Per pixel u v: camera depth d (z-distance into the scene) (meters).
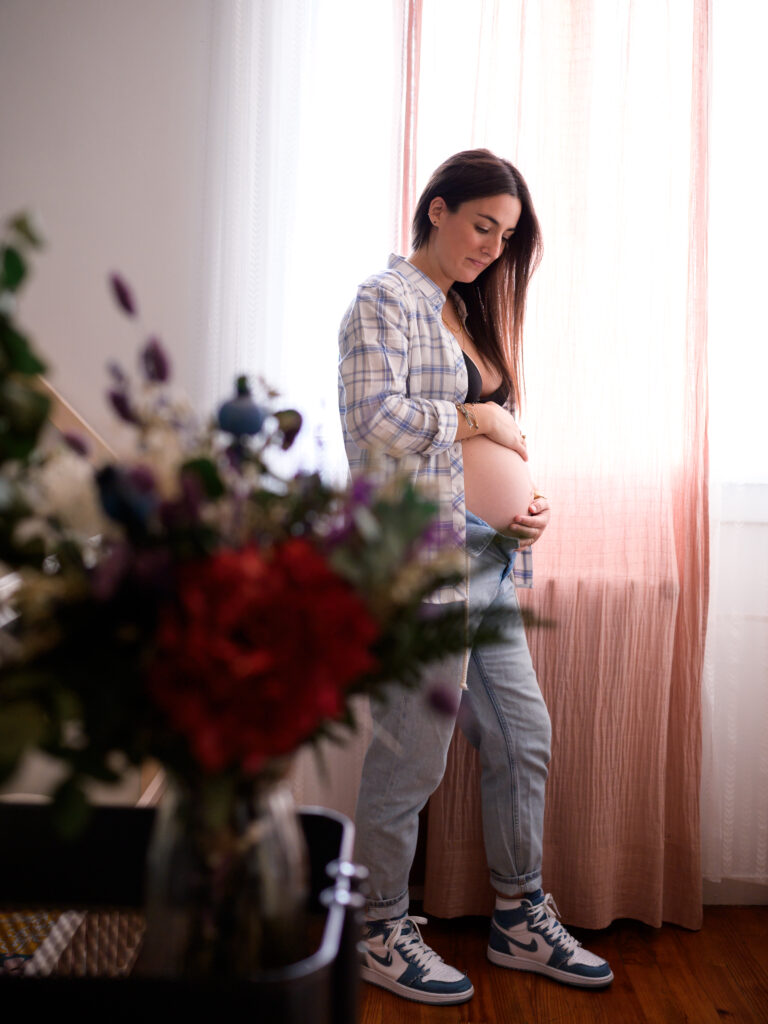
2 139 2.15
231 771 0.63
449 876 2.21
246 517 0.68
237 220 2.14
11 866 0.82
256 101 2.13
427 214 1.90
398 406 1.73
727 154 2.24
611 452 2.20
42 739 0.58
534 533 1.94
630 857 2.26
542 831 2.08
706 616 2.23
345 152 2.16
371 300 1.78
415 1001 1.91
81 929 0.84
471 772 2.20
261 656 0.57
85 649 0.61
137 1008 0.59
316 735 0.69
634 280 2.20
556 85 2.15
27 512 0.62
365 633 0.60
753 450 2.30
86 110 2.15
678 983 2.01
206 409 2.16
